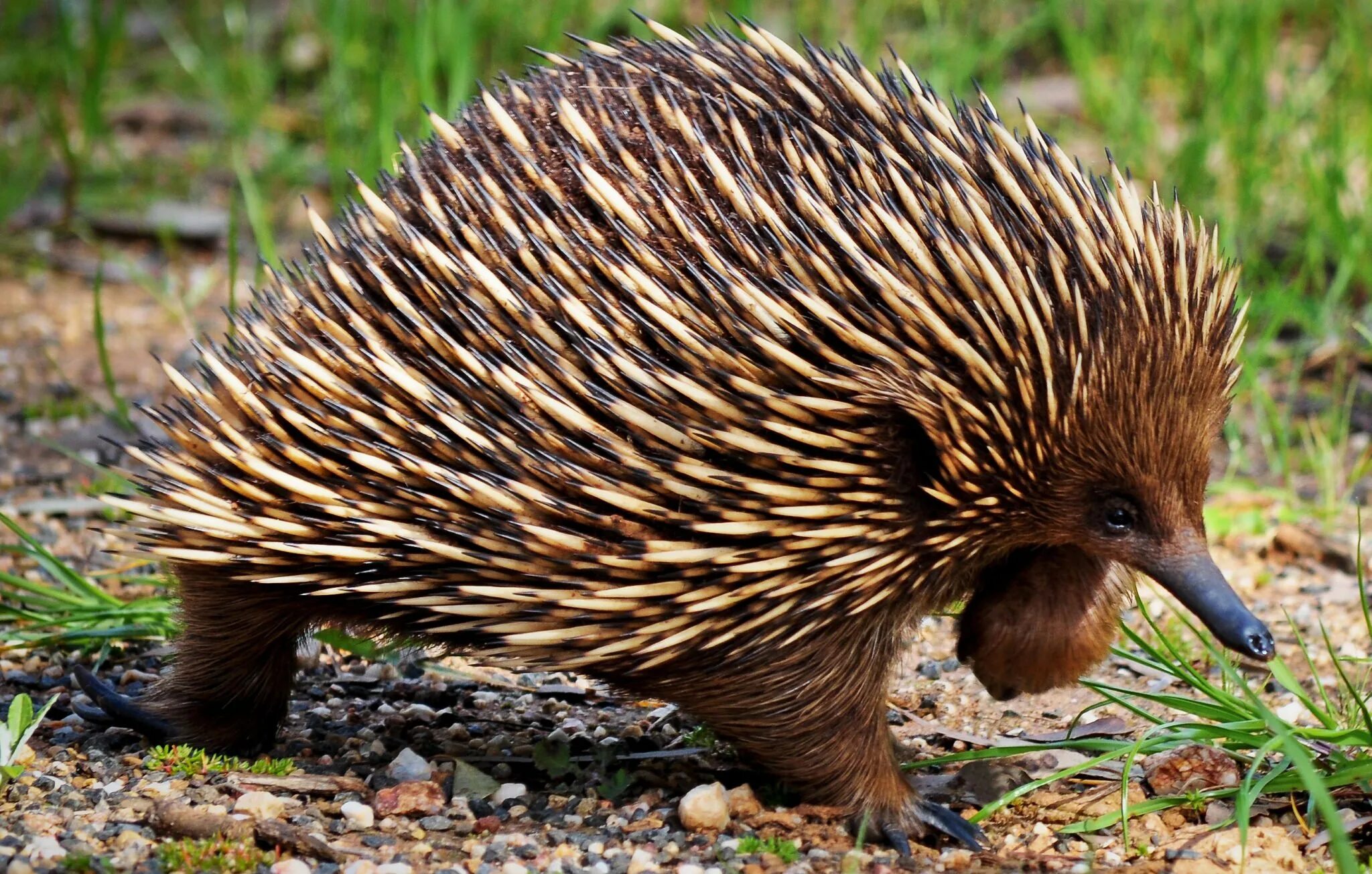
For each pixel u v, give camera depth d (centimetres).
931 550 796
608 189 745
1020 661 895
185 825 808
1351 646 1134
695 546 766
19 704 898
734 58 808
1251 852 824
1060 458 769
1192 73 2070
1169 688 1075
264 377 813
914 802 850
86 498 1351
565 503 768
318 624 901
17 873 753
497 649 833
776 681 812
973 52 2094
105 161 2130
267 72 2300
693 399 738
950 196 741
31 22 2431
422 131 1819
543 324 754
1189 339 765
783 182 747
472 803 879
